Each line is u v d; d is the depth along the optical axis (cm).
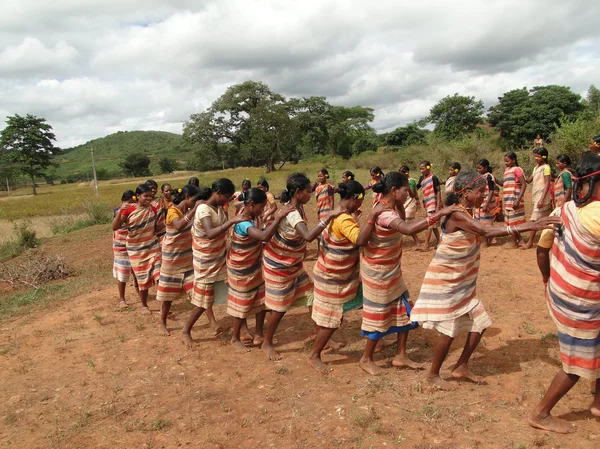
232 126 5925
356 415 345
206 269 505
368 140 7862
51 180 9500
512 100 3647
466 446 303
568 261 293
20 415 396
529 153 1762
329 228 412
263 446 323
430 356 452
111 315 660
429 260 833
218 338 544
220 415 368
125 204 630
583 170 281
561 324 301
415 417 340
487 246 888
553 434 310
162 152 17275
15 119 6425
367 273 402
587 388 371
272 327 471
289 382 416
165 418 370
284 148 5456
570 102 3428
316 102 7094
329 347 490
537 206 804
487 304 577
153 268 630
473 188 348
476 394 370
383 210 379
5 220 2389
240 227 459
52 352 537
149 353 511
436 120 4794
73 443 346
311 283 491
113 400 408
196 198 504
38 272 948
